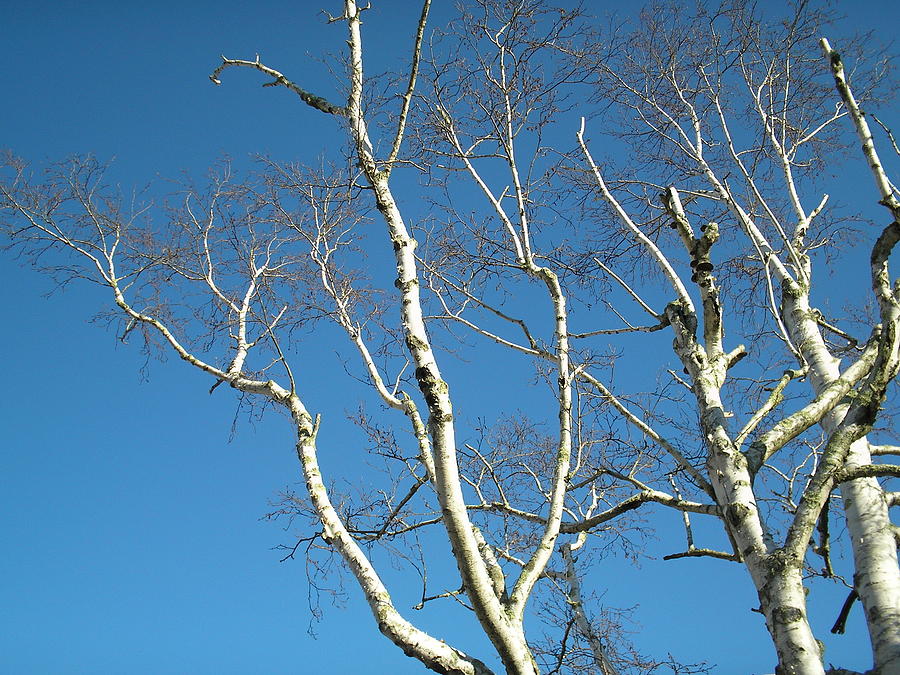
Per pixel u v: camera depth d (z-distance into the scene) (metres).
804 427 5.93
